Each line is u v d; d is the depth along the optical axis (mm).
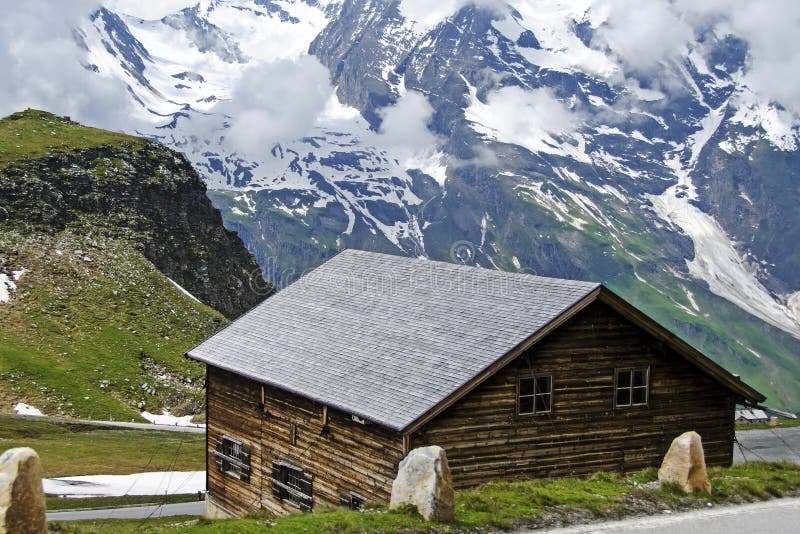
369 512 22766
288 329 38531
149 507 47031
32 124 174625
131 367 107688
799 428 80000
